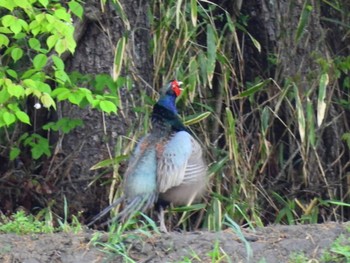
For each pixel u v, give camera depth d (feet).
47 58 38.11
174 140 33.99
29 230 32.48
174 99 35.91
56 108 42.50
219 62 45.60
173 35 44.55
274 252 29.50
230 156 43.60
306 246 29.73
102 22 43.39
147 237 30.35
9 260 29.58
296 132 46.47
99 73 43.32
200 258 29.25
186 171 33.55
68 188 43.52
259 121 46.06
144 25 44.47
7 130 43.98
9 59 42.19
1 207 43.75
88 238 30.71
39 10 35.24
